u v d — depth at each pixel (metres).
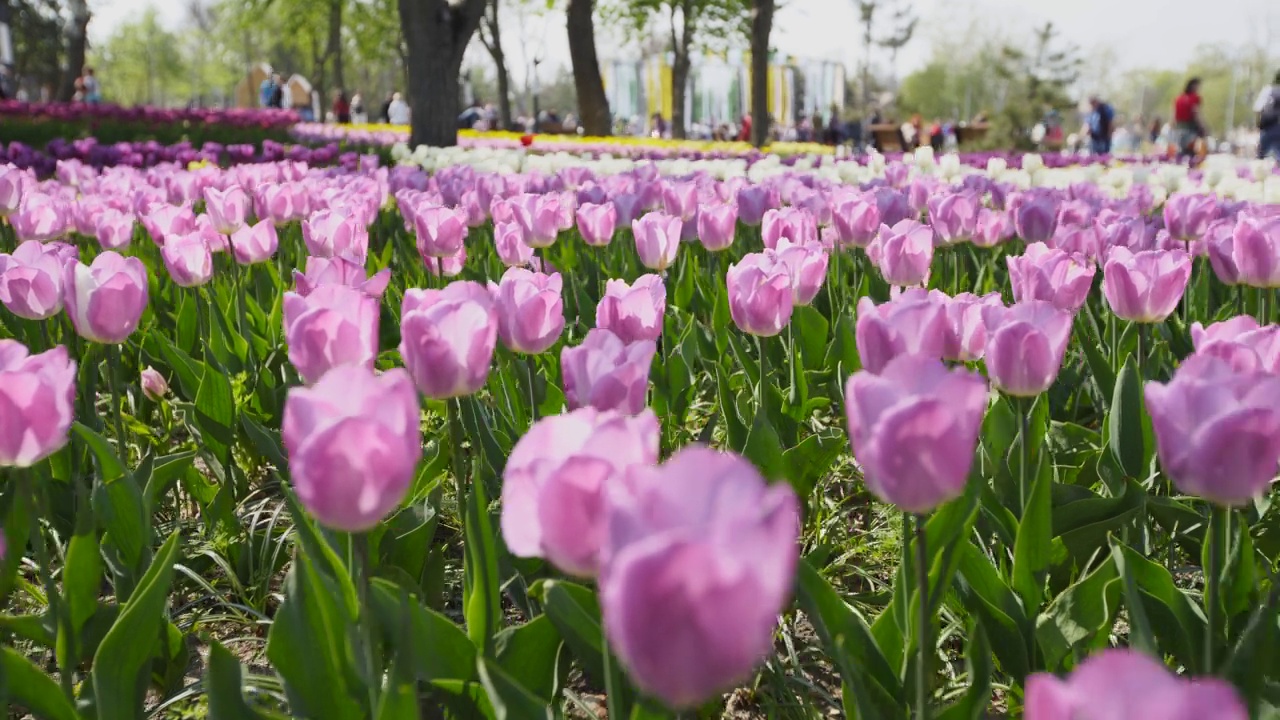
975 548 1.83
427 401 3.20
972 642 1.58
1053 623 1.78
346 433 1.12
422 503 2.24
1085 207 4.59
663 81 50.59
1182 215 4.10
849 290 4.16
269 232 3.69
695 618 0.74
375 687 1.43
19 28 49.22
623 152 17.66
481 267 4.53
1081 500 2.13
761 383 2.64
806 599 1.63
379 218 5.72
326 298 1.83
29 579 2.48
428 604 2.17
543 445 1.15
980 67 77.25
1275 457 1.30
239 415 3.04
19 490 1.93
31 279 2.40
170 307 4.07
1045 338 1.79
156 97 87.81
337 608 1.54
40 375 1.54
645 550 0.73
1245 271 2.85
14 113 16.33
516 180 6.02
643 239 3.51
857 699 1.47
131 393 3.53
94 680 1.56
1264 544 2.24
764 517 0.75
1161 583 1.76
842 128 35.38
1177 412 1.35
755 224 5.00
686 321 3.81
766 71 22.81
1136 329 3.13
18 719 1.95
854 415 1.27
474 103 39.72
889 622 1.73
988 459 2.37
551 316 2.04
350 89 73.38
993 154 18.36
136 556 2.01
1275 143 15.34
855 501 3.03
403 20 16.05
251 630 2.38
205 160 10.47
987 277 4.34
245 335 3.42
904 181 7.64
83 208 4.65
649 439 1.10
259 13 44.03
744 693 2.10
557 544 1.05
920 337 1.79
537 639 1.65
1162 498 2.16
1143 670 0.66
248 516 2.81
